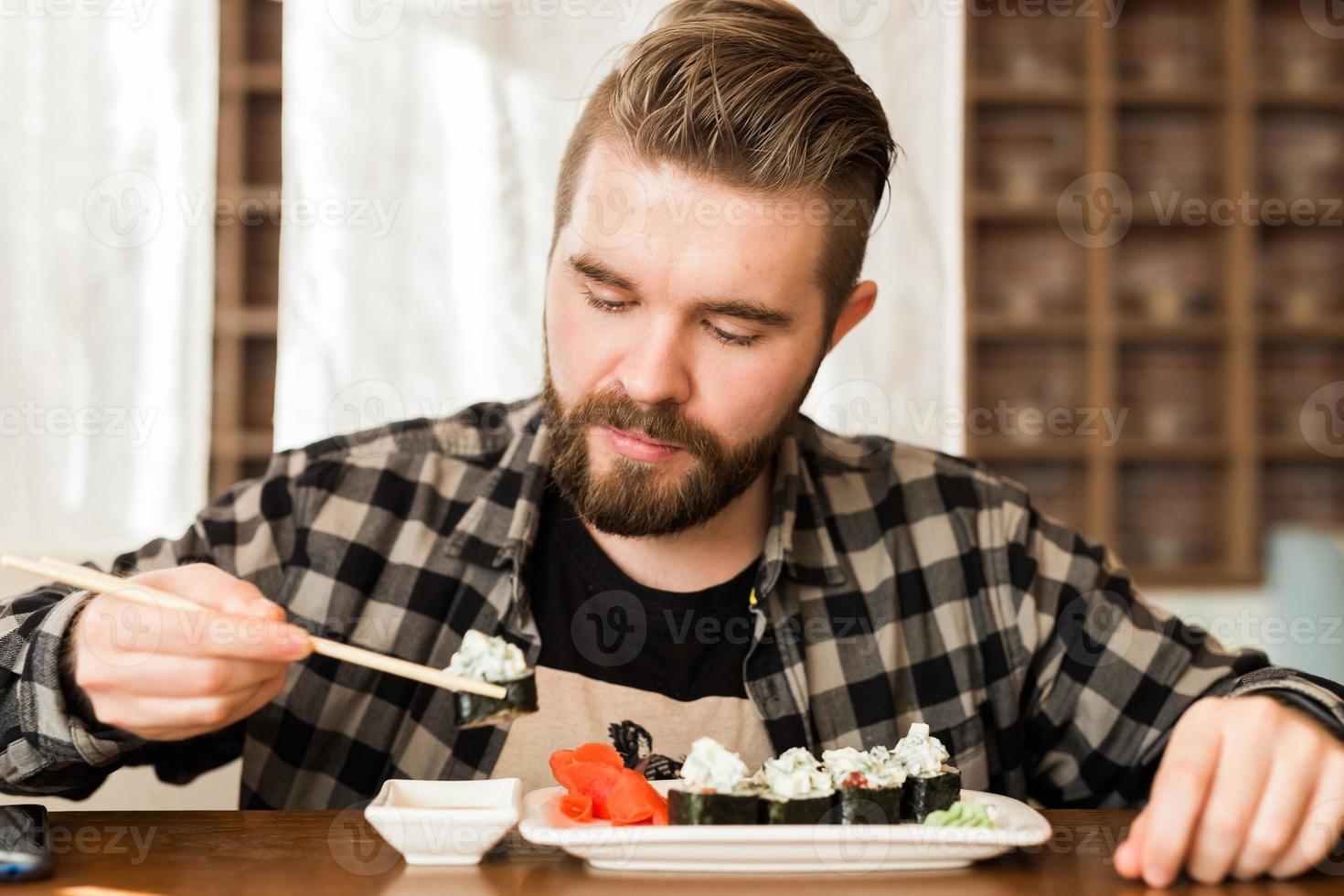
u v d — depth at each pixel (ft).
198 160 7.47
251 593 2.71
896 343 7.46
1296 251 10.40
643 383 3.24
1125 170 10.21
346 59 7.42
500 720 2.71
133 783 4.99
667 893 2.44
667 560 3.92
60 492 7.40
